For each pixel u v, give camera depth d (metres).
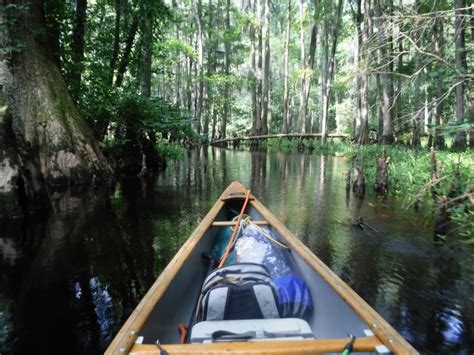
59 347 3.18
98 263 4.98
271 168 16.03
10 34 9.55
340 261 5.18
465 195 5.14
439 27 9.42
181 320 3.04
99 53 15.16
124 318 3.63
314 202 8.88
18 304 3.89
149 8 14.54
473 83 11.10
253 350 1.95
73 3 14.48
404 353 1.89
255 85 34.81
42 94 10.19
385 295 4.21
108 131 16.94
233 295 3.03
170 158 20.12
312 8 32.97
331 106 39.97
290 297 3.16
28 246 5.62
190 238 4.07
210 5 35.50
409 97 17.14
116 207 8.20
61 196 9.16
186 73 38.97
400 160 12.37
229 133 46.34
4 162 7.03
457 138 14.30
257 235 4.63
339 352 1.99
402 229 6.59
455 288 4.34
